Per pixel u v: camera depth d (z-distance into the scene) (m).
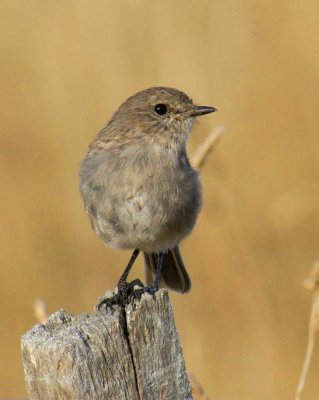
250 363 12.94
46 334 6.90
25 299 14.27
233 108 14.82
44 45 15.38
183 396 7.24
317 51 14.87
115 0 15.20
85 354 6.79
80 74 15.19
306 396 12.77
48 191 14.87
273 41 14.99
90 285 14.30
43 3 15.54
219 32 15.02
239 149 14.66
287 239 13.64
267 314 13.02
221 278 13.20
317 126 14.61
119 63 15.05
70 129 15.09
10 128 15.15
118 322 7.02
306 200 13.88
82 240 14.66
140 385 7.08
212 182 13.20
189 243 13.31
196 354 13.06
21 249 14.51
